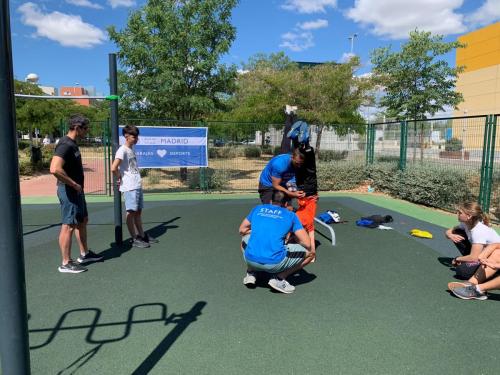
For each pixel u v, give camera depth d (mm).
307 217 5570
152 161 11117
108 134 11359
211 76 14406
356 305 4043
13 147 1597
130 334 3406
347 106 18469
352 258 5586
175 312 3834
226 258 5500
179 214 8500
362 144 13977
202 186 12039
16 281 1661
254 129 13344
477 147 9562
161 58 13688
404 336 3434
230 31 14289
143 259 5422
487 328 3598
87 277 4730
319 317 3764
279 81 19266
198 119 15461
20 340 1699
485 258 4285
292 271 4461
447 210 9469
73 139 4777
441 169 10016
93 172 18531
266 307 3965
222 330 3492
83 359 3021
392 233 7004
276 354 3121
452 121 10359
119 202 5988
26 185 13328
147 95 13734
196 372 2869
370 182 12789
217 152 13141
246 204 9789
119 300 4098
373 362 3033
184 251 5812
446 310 3955
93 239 6430
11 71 1563
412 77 15555
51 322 3605
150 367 2924
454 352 3191
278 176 5324
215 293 4301
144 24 13820
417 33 15375
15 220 1632
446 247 6156
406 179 10617
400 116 15953
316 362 3020
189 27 13688
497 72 32188
